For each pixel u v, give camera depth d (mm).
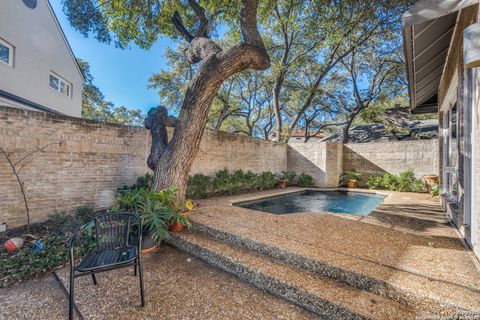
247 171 9414
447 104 5109
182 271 2893
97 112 17594
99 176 5074
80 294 2355
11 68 7000
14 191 3977
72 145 4688
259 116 17859
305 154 11188
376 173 10250
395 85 13633
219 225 3707
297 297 2207
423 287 1926
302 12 8086
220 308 2152
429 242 2980
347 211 6535
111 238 2527
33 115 4195
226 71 4301
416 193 8328
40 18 8133
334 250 2717
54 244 3396
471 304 1688
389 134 15750
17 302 2238
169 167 4441
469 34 1758
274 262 2740
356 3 6465
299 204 7477
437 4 2109
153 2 5191
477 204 2492
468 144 3045
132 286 2520
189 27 6266
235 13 5289
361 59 13820
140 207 3719
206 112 4621
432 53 3799
